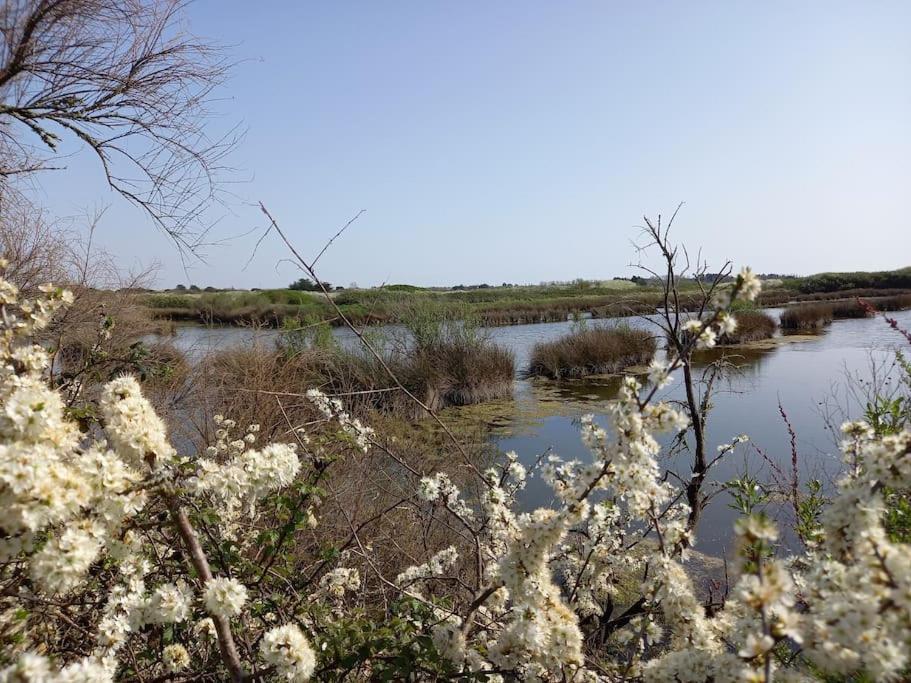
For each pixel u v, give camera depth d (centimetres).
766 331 2638
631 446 200
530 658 216
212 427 606
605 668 254
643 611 279
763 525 142
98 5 446
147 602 191
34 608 210
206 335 1093
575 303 3788
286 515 239
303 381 862
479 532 325
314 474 262
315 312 1400
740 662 167
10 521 145
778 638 155
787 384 1506
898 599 134
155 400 632
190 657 242
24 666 137
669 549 243
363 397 931
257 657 221
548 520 212
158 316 1348
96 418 212
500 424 1238
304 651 175
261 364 769
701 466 374
